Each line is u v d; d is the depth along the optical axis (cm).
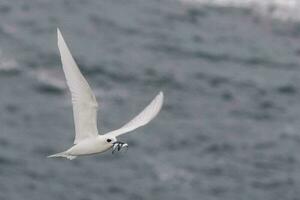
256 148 4072
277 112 4594
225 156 3956
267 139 4191
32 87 4569
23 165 3672
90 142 1112
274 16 6138
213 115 4466
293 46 5784
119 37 5597
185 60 5312
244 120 4444
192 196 3519
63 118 4241
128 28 5800
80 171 3678
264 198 3538
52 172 3641
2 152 3766
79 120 1110
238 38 5859
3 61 4816
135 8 6259
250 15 6203
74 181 3581
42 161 3734
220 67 5256
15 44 5103
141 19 6025
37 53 4978
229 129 4288
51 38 5325
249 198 3534
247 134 4244
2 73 4694
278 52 5647
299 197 3553
